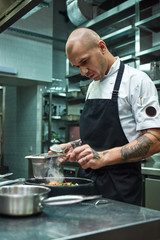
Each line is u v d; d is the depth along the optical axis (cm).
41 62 522
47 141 529
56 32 600
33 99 553
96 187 125
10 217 74
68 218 73
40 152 534
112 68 132
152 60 341
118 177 121
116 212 80
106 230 63
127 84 126
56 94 509
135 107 122
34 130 542
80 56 114
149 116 113
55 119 538
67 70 474
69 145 141
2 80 511
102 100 131
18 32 487
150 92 120
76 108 462
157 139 110
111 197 121
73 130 499
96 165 106
